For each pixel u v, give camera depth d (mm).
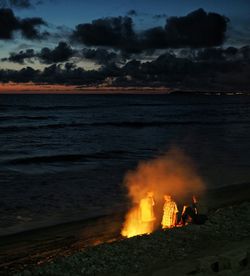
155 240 9930
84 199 17172
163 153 33844
